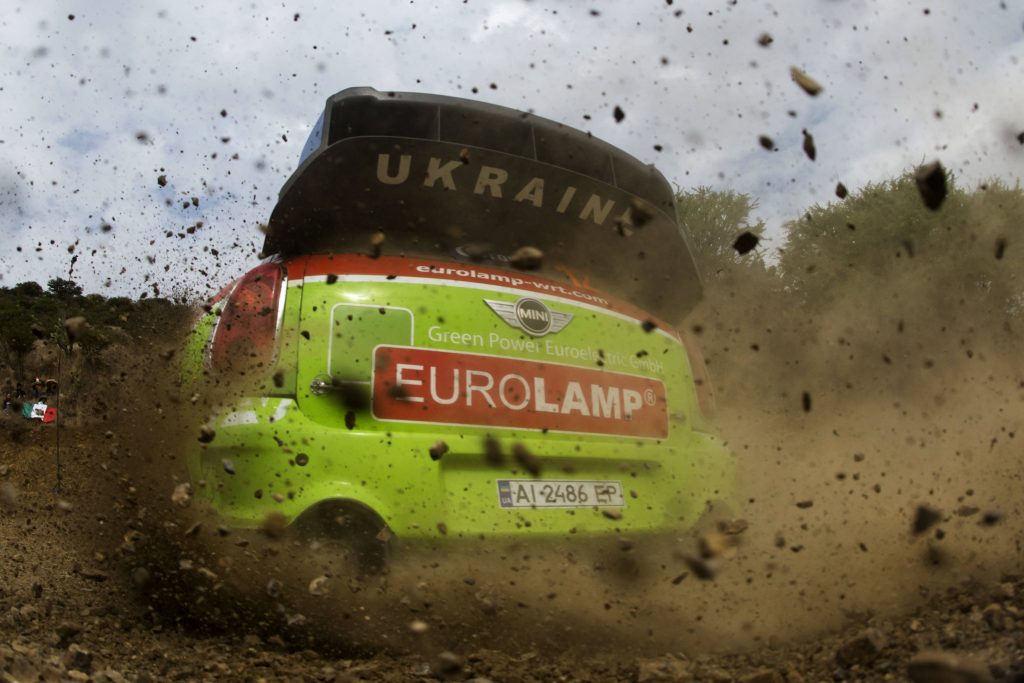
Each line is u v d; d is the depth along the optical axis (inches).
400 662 90.0
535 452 106.8
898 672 74.1
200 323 112.6
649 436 118.5
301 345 102.0
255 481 95.8
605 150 136.4
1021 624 77.7
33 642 96.0
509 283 115.5
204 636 100.4
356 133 128.5
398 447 99.1
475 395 106.3
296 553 94.3
